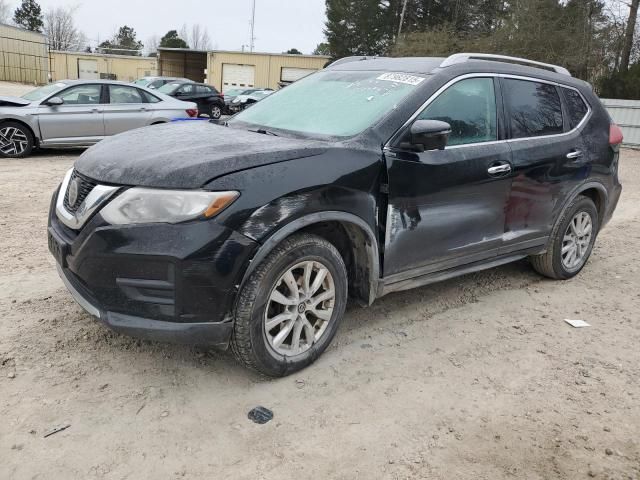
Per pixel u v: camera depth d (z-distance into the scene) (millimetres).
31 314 3836
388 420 2936
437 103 3754
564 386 3359
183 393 3068
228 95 30062
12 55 40969
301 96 4223
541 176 4422
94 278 2873
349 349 3654
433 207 3688
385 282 3598
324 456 2643
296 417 2916
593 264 5809
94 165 3088
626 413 3113
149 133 3605
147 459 2559
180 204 2744
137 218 2770
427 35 34406
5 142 10320
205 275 2758
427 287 4828
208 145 3145
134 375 3205
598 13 27656
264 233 2877
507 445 2791
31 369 3178
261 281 2941
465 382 3346
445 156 3713
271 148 3100
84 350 3424
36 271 4637
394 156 3441
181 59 48094
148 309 2818
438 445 2764
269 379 3246
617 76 24406
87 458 2539
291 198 2967
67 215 3098
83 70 51469
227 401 3020
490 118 4109
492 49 30188
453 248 3928
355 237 3451
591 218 5156
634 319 4410
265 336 3059
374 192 3359
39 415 2795
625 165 15297
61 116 10617
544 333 4070
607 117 5199
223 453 2627
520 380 3402
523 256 4660
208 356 3461
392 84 3865
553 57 27969
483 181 3945
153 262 2744
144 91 11602
